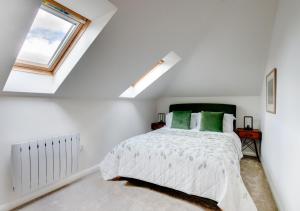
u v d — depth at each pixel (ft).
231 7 8.82
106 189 8.30
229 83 13.30
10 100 6.70
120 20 6.27
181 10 7.48
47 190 7.91
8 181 6.64
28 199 7.21
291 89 5.55
